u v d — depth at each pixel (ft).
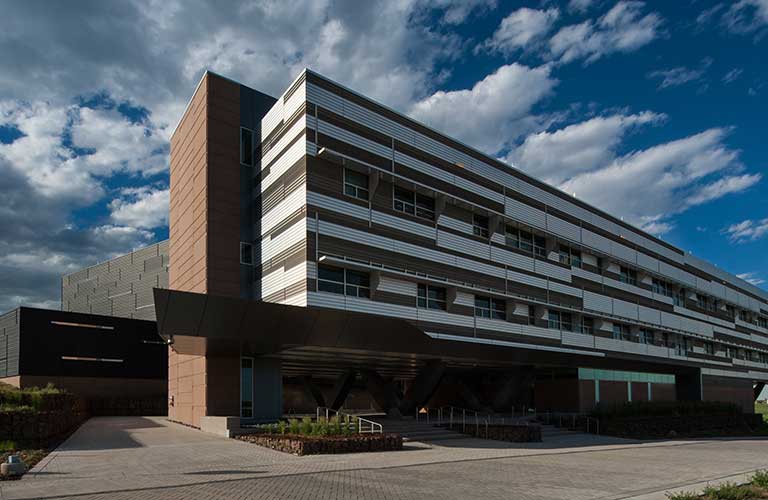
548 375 145.48
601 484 45.29
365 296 92.48
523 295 123.75
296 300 84.99
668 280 181.37
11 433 63.98
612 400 150.61
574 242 140.87
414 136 104.94
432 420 103.45
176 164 114.42
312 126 88.69
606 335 149.28
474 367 135.44
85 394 150.30
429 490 40.83
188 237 103.40
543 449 75.20
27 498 36.45
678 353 181.16
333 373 132.26
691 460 66.08
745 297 236.84
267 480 44.45
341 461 56.59
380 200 96.94
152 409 153.79
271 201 94.48
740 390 221.46
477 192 116.16
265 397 93.91
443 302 106.73
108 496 37.42
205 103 98.07
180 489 40.14
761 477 44.60
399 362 112.68
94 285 237.45
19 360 141.18
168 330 71.82
